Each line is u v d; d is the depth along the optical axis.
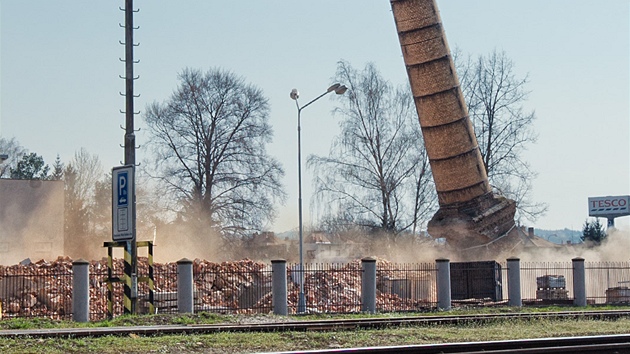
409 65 62.34
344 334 27.36
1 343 22.77
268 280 45.06
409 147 81.88
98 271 41.69
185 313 34.03
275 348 23.86
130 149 35.09
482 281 49.22
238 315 34.94
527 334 28.31
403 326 31.25
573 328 30.88
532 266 61.47
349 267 50.78
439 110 62.12
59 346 22.67
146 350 22.72
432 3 61.66
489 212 63.41
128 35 35.59
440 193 63.97
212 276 44.22
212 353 22.83
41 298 39.44
